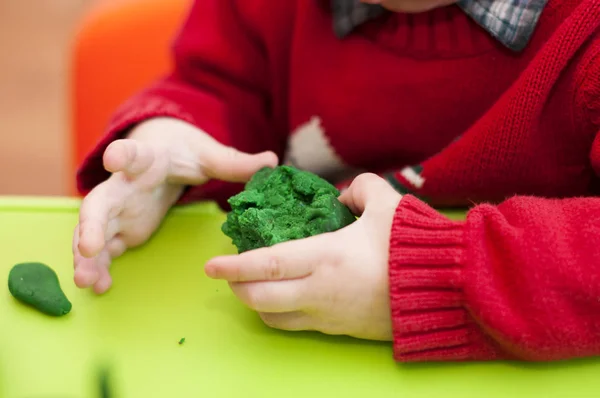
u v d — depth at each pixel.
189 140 0.51
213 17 0.62
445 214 0.52
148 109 0.53
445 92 0.53
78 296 0.45
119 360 0.42
